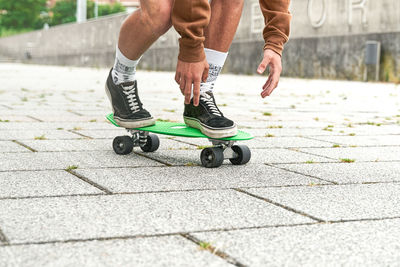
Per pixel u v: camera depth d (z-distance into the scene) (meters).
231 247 1.59
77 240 1.62
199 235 1.69
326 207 2.08
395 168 2.93
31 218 1.83
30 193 2.19
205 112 2.88
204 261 1.47
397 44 12.89
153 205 2.04
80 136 3.93
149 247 1.57
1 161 2.89
